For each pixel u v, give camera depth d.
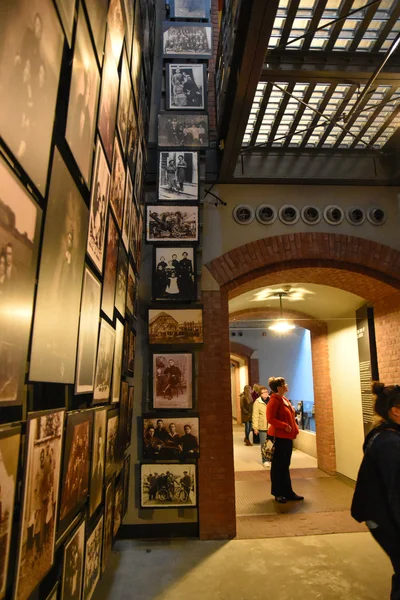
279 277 6.55
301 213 6.23
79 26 1.96
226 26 5.34
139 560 4.47
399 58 4.64
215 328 5.69
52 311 1.78
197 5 6.29
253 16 3.53
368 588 3.82
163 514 5.19
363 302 7.52
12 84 1.31
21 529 1.49
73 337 2.09
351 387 7.96
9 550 1.41
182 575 4.11
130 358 4.68
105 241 2.78
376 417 2.77
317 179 6.18
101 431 2.90
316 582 3.93
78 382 2.20
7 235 1.32
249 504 6.49
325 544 4.82
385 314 6.85
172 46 6.03
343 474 8.16
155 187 5.98
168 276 5.55
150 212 5.65
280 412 6.70
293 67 4.57
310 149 6.20
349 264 6.27
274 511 6.11
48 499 1.78
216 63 6.55
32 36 1.45
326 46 4.50
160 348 5.47
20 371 1.45
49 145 1.66
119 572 4.18
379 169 6.34
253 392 12.64
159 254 5.61
